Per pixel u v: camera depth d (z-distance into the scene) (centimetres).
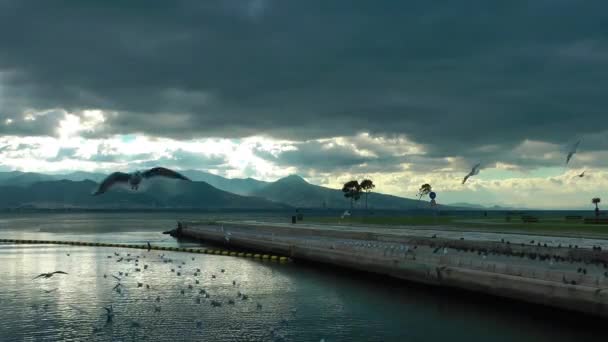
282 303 4491
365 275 5809
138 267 6856
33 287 5272
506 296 3962
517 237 7000
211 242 11294
